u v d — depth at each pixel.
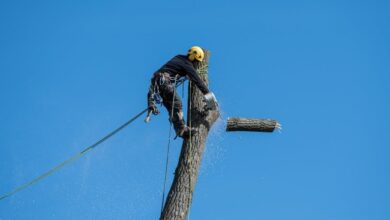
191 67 12.67
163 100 12.56
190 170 11.90
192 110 12.73
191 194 11.73
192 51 13.00
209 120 12.59
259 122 13.07
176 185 11.74
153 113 12.49
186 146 12.22
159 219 11.45
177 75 12.75
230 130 13.12
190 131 12.22
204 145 12.33
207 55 13.51
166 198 11.74
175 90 12.55
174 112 12.34
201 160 12.20
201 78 13.21
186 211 11.55
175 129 12.30
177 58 12.87
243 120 13.03
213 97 12.39
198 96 12.91
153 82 12.66
